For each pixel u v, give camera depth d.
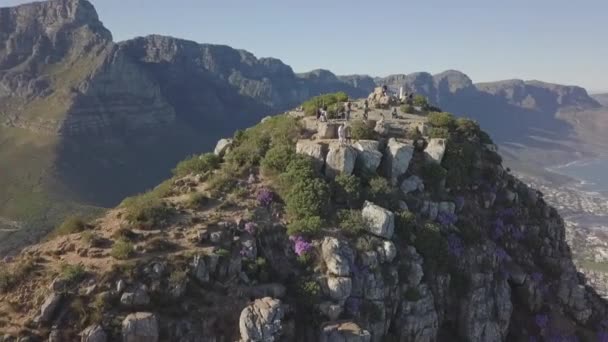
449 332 52.72
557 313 60.34
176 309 40.88
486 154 70.25
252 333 39.97
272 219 50.69
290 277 46.56
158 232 46.19
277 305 41.38
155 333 39.16
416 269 50.03
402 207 54.81
